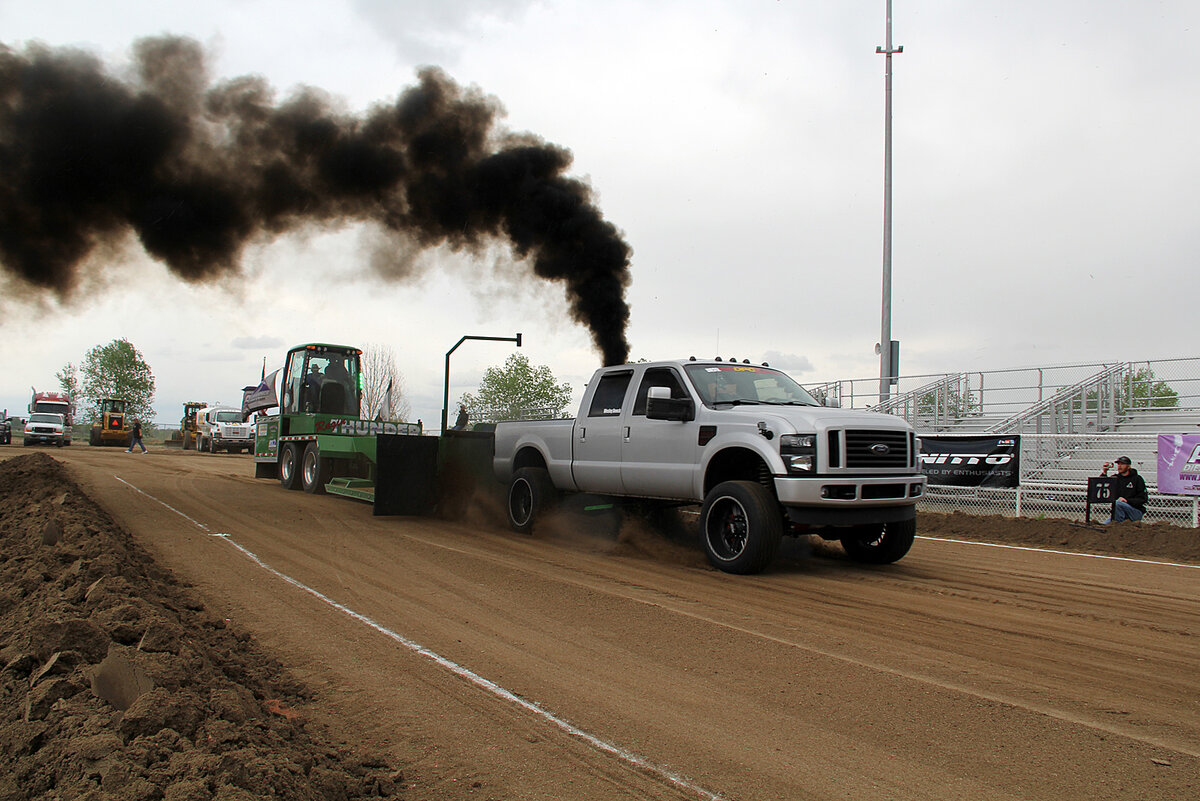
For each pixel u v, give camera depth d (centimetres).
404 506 1203
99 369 5609
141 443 3772
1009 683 458
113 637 420
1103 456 1580
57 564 625
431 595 660
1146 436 1227
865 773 336
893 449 798
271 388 1977
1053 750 363
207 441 3950
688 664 483
